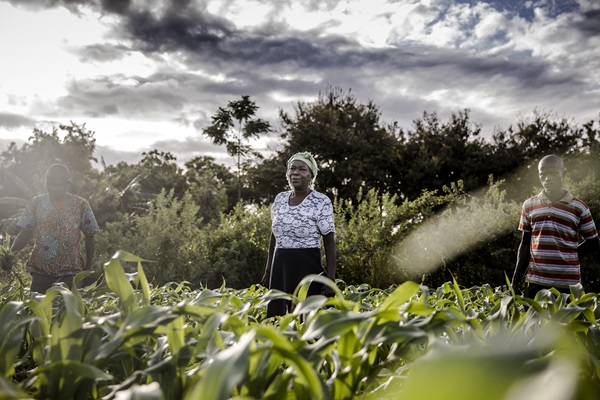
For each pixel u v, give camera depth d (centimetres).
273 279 386
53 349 104
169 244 967
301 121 3044
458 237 901
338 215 978
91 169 2767
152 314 108
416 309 117
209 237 1017
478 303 242
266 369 93
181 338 112
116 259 130
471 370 41
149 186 3709
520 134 3130
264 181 3045
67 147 2717
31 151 2706
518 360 43
